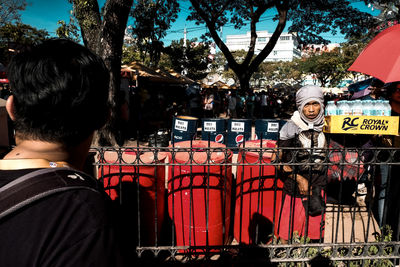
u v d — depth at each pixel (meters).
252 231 3.13
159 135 6.11
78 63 0.70
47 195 0.62
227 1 15.02
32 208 0.61
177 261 2.74
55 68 0.68
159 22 13.80
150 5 12.54
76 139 0.74
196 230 2.89
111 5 6.47
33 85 0.66
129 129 9.80
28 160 0.69
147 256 2.89
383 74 2.41
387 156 2.97
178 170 2.85
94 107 0.73
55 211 0.61
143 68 12.09
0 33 25.73
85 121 0.73
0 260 0.58
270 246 2.64
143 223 2.86
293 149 2.42
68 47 0.73
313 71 47.44
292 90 36.28
